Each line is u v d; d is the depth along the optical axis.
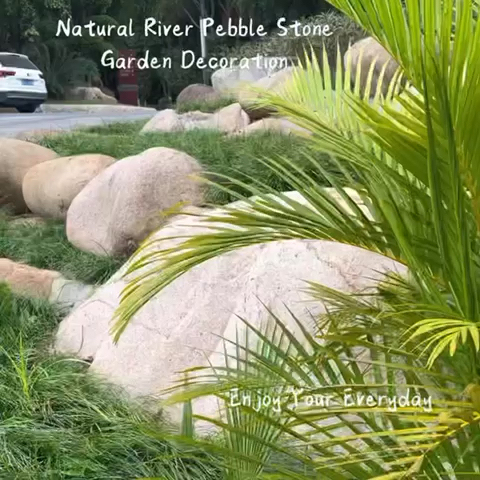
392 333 2.51
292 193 5.24
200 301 4.91
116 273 6.10
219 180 6.92
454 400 2.26
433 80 1.97
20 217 9.22
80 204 7.64
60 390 4.47
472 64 2.01
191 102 10.05
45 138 9.89
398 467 2.11
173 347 4.75
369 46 7.40
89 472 3.64
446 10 1.97
